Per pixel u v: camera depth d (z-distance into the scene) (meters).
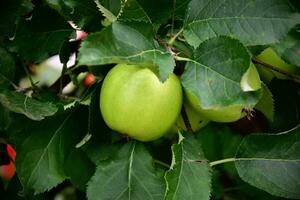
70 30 0.73
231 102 0.57
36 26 0.72
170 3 0.63
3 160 0.79
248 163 0.69
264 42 0.61
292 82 0.72
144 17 0.63
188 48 0.65
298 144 0.69
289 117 0.73
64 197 0.96
